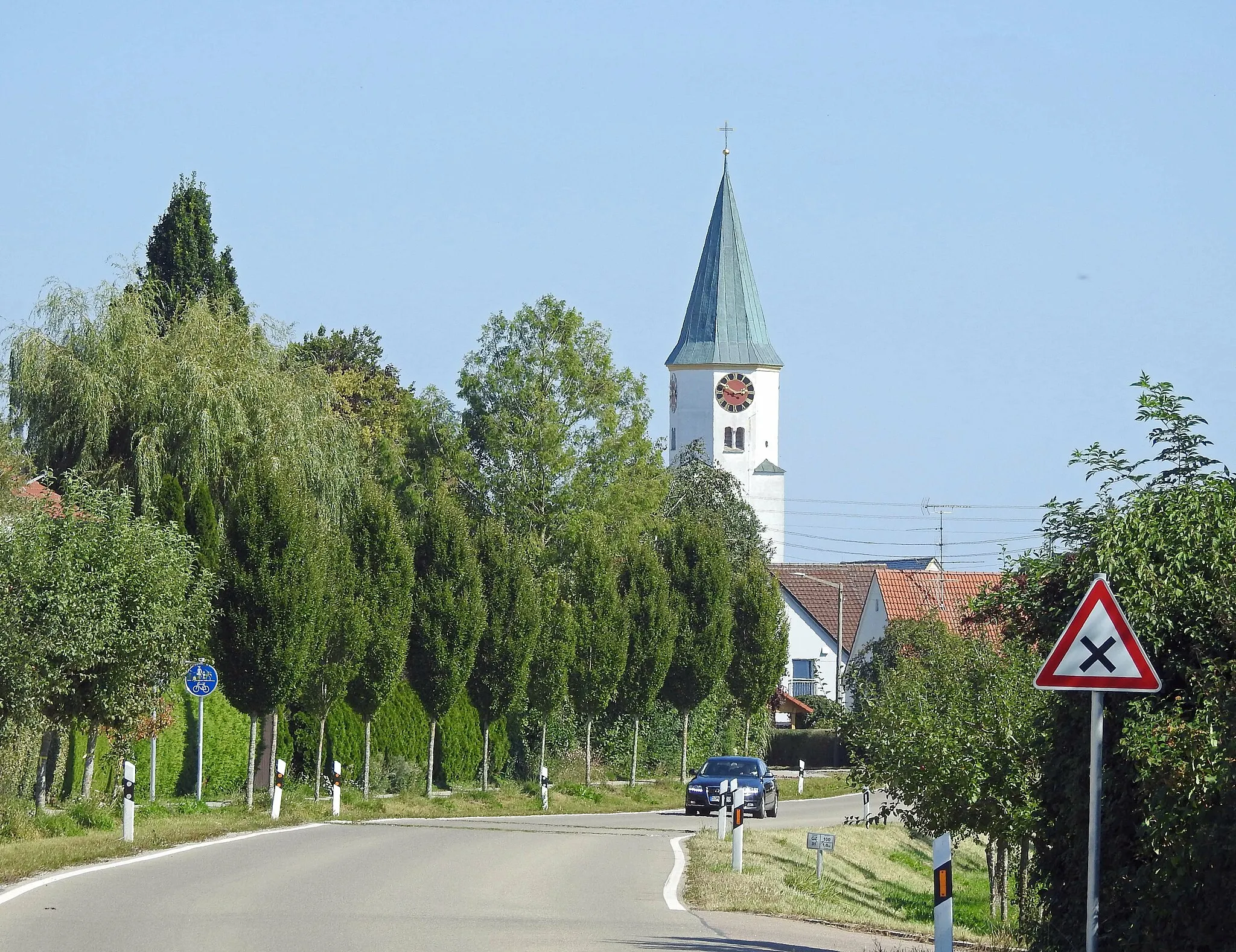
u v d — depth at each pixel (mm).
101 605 35562
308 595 47469
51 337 53250
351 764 59750
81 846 31641
